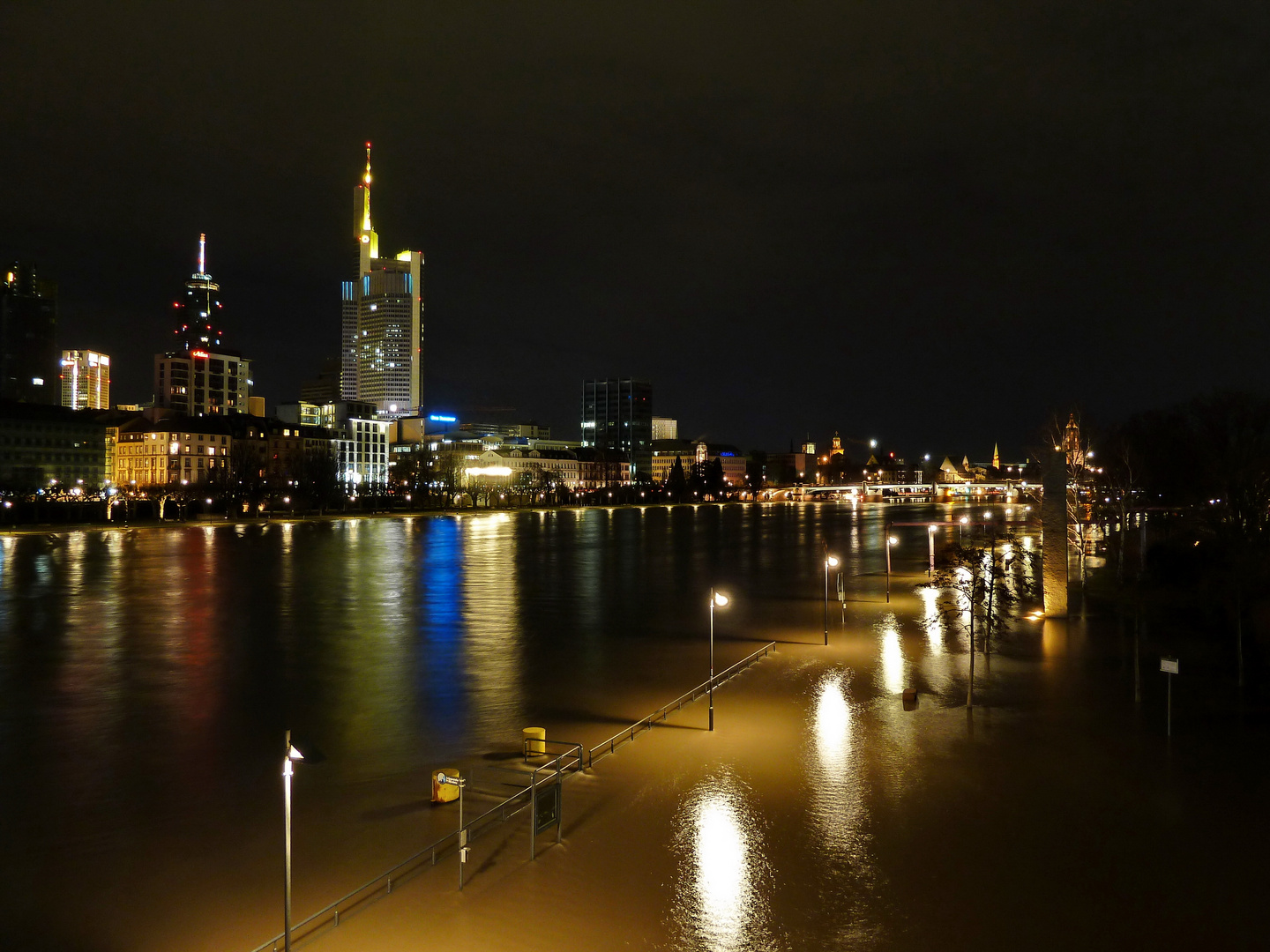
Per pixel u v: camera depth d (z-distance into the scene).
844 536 193.25
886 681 56.25
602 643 70.25
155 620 80.69
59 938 25.92
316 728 46.84
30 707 50.81
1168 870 30.20
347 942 25.48
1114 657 62.19
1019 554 102.00
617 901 27.91
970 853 31.34
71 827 33.81
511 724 47.59
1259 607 66.62
